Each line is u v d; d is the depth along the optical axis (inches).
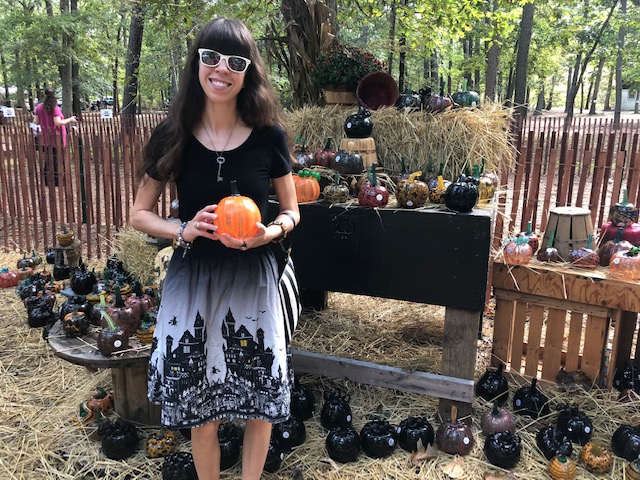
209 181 74.0
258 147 75.5
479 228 98.3
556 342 121.9
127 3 332.8
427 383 109.0
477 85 759.1
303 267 113.4
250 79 72.9
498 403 117.4
